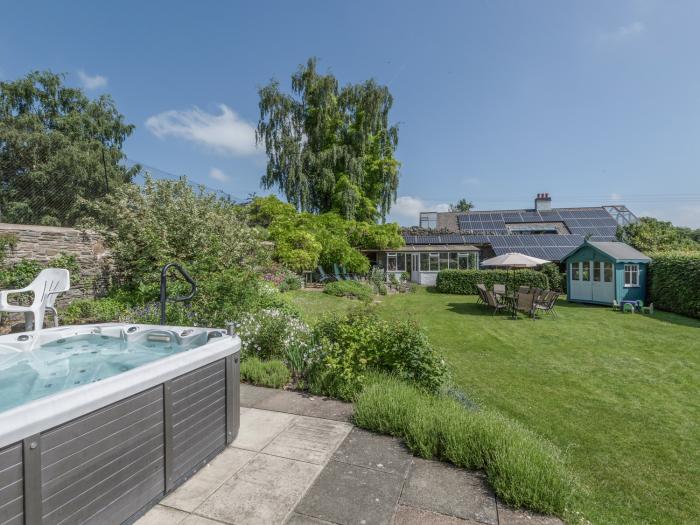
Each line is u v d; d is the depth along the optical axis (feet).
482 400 14.23
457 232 77.87
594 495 8.47
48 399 4.84
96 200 25.09
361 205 76.38
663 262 39.91
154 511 6.29
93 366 10.50
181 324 17.06
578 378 17.22
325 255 57.77
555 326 30.48
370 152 78.79
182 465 7.06
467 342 24.54
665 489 8.86
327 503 6.63
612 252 43.27
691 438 11.44
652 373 18.11
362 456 8.30
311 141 75.20
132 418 5.92
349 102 75.77
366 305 15.81
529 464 7.22
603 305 44.04
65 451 4.89
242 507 6.47
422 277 67.46
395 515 6.34
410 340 12.87
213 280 19.30
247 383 13.25
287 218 59.00
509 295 36.35
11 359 10.69
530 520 6.28
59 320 20.08
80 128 59.31
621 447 10.84
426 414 9.36
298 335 15.31
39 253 21.75
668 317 35.37
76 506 5.03
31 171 25.20
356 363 12.49
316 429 9.64
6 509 4.23
